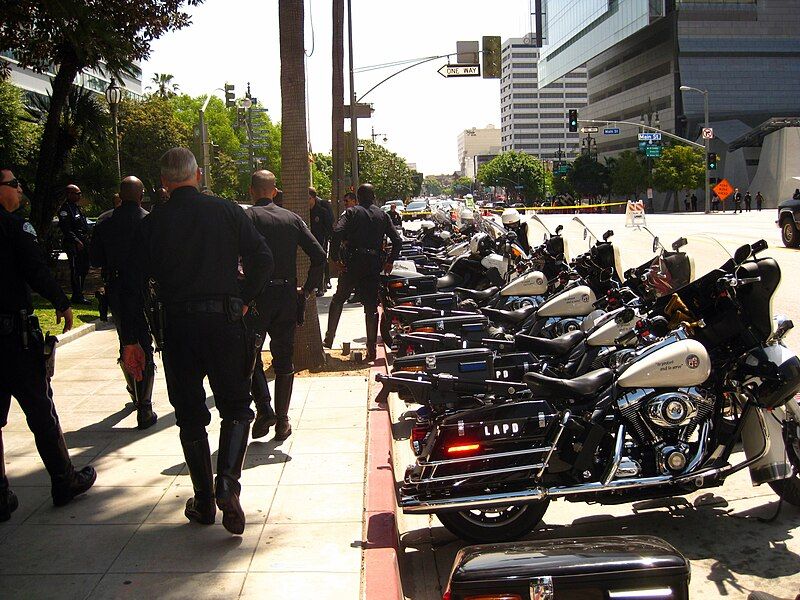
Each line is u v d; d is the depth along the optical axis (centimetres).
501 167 14100
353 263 948
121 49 885
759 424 489
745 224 3272
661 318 532
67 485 483
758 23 9062
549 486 467
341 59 2206
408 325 810
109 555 420
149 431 644
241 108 3769
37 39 1383
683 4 8912
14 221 443
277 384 623
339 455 586
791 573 444
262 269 456
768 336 499
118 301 637
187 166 448
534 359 598
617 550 304
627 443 474
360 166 6350
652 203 7694
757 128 7206
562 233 1023
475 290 1041
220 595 377
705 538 494
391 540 440
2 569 404
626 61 10588
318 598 375
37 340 459
